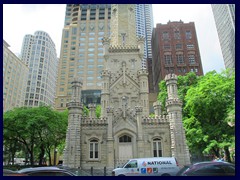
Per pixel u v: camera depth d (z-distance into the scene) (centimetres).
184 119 4072
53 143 4922
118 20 5431
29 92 15488
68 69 13075
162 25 13112
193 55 12169
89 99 10556
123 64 4488
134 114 3541
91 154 3400
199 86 3806
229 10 10500
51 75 17988
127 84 4347
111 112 3531
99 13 14312
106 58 4628
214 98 3328
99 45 13288
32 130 4016
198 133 3388
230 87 3228
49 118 4150
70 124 3425
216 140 3409
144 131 3466
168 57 12206
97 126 3512
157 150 3375
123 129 3450
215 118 3553
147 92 4228
